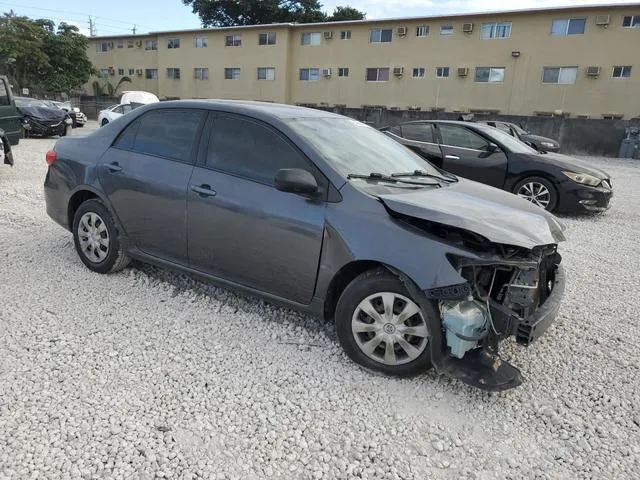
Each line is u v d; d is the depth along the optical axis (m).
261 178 3.45
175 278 4.50
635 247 6.70
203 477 2.29
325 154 3.35
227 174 3.59
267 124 3.54
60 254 4.98
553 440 2.68
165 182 3.85
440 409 2.87
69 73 41.25
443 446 2.58
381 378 3.12
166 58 41.00
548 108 28.78
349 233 3.05
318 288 3.24
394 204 3.03
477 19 29.61
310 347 3.45
